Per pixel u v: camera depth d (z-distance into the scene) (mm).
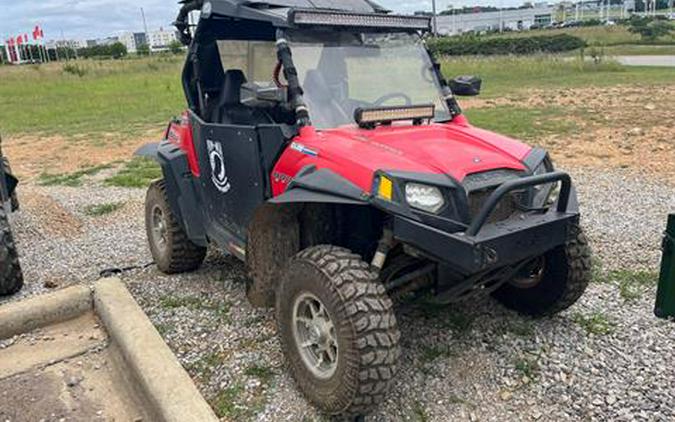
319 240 3693
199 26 4469
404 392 3352
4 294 4844
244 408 3285
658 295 2861
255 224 3713
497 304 4301
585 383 3391
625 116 12773
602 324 4000
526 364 3570
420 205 3039
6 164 6203
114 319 4004
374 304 2916
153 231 5273
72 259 5703
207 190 4410
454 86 4223
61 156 11695
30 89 27031
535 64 25953
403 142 3443
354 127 3680
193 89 4840
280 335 3426
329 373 3115
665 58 30141
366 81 3914
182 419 2965
